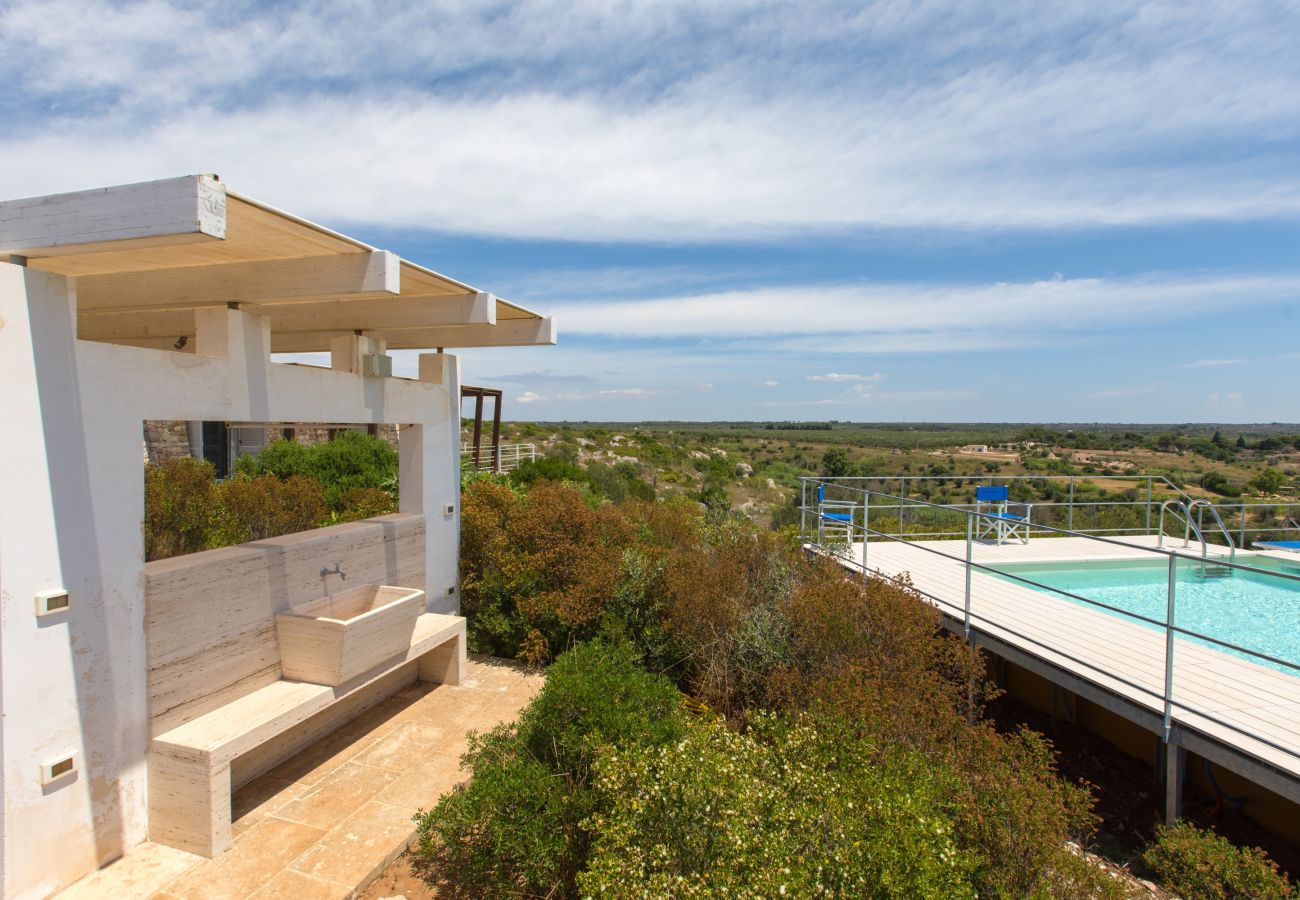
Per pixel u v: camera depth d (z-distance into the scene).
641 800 2.65
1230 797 5.08
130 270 3.97
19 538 2.87
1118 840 4.82
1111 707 5.05
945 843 2.65
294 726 4.42
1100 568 9.77
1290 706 4.77
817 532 10.05
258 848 3.51
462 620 5.84
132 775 3.41
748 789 2.69
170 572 3.59
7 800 2.84
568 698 3.58
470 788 3.27
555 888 3.00
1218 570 9.41
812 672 5.25
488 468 20.34
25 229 2.78
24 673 2.90
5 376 2.80
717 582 6.12
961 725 4.27
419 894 3.28
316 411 4.80
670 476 35.19
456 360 6.67
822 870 2.44
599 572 6.38
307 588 4.70
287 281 3.92
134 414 3.39
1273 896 3.54
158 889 3.16
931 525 13.02
